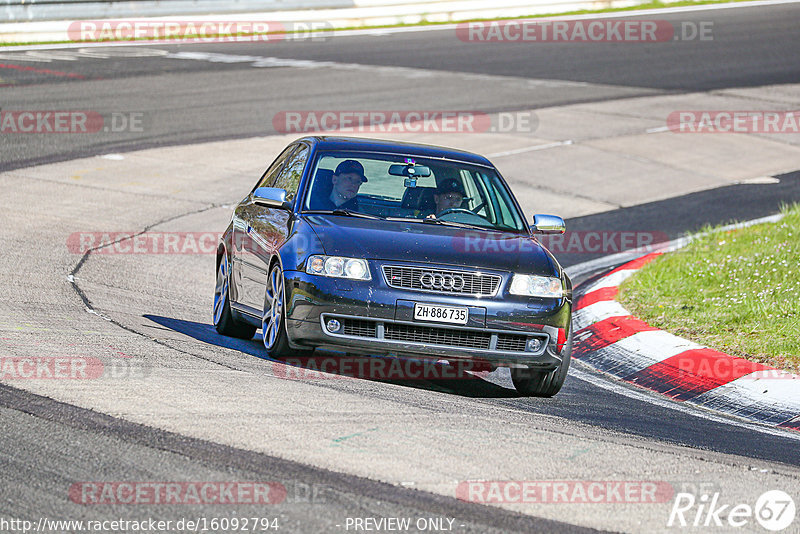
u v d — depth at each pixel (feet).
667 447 75.87
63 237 152.46
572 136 256.32
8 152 209.56
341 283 87.61
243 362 91.40
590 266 159.94
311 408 75.25
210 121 251.80
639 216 192.85
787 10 507.30
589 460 68.80
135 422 68.80
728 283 135.13
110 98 272.51
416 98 292.40
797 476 70.59
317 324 87.71
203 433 67.31
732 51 398.01
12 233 150.82
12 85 281.74
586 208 197.77
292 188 101.24
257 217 103.91
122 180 195.72
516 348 90.02
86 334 96.32
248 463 62.44
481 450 68.59
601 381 102.12
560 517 57.67
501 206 101.60
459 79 326.03
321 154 102.53
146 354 89.86
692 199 207.00
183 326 110.22
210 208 181.88
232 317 109.09
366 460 64.39
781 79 345.10
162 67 327.06
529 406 87.76
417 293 87.66
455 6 470.39
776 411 92.84
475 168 104.94
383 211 97.40
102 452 63.00
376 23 456.04
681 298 130.41
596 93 312.71
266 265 96.68
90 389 75.61
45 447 63.31
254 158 218.59
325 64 345.31
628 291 135.64
